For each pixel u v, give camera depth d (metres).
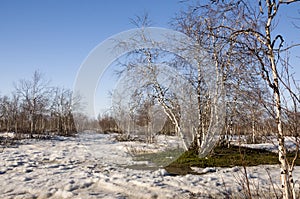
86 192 4.00
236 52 2.72
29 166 6.12
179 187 4.25
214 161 6.54
